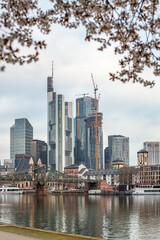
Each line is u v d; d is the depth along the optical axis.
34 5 15.05
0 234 26.72
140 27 15.77
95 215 95.12
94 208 120.69
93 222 78.94
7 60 13.07
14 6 14.46
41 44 14.14
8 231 28.58
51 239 24.81
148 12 15.31
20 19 14.16
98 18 15.33
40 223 77.69
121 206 130.00
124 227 70.25
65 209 117.25
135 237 58.44
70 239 25.11
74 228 69.62
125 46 16.44
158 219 84.12
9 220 83.62
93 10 14.87
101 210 111.62
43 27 15.55
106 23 15.34
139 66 16.70
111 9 15.03
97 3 14.82
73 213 101.69
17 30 14.14
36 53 13.55
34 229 29.84
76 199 196.62
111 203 150.88
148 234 61.19
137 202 157.25
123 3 14.88
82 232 64.50
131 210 110.88
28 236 25.81
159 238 57.00
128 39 16.23
